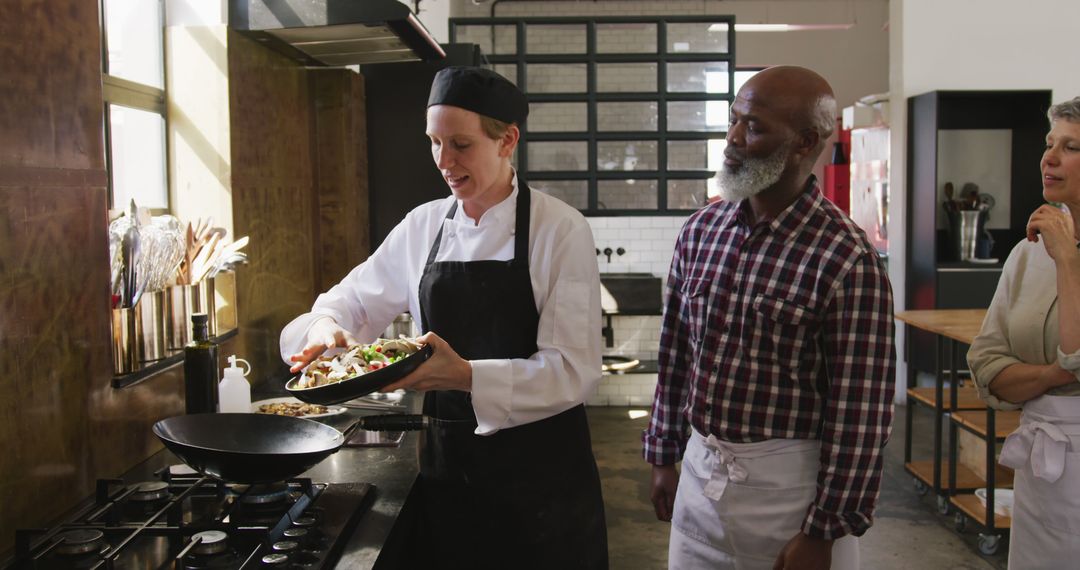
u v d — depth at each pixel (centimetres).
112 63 260
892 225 690
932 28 662
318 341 187
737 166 181
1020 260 228
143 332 222
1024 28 660
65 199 181
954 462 423
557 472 197
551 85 674
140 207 224
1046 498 214
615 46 671
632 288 675
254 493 170
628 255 690
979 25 660
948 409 428
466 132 177
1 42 159
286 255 351
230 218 292
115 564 146
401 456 217
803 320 180
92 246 191
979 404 428
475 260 197
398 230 217
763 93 177
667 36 670
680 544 205
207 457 158
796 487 185
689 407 200
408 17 279
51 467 175
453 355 175
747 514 188
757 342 185
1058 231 206
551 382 183
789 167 180
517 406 179
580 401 189
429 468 201
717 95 674
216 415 185
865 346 174
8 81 161
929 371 645
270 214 330
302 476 199
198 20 290
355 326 219
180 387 238
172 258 231
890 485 491
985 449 436
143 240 218
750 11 1131
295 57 353
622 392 693
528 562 198
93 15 191
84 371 188
